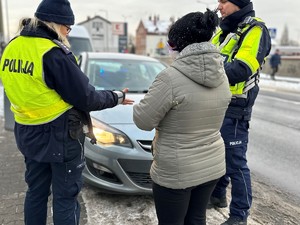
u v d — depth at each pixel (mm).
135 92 4387
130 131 3234
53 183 2256
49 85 1999
